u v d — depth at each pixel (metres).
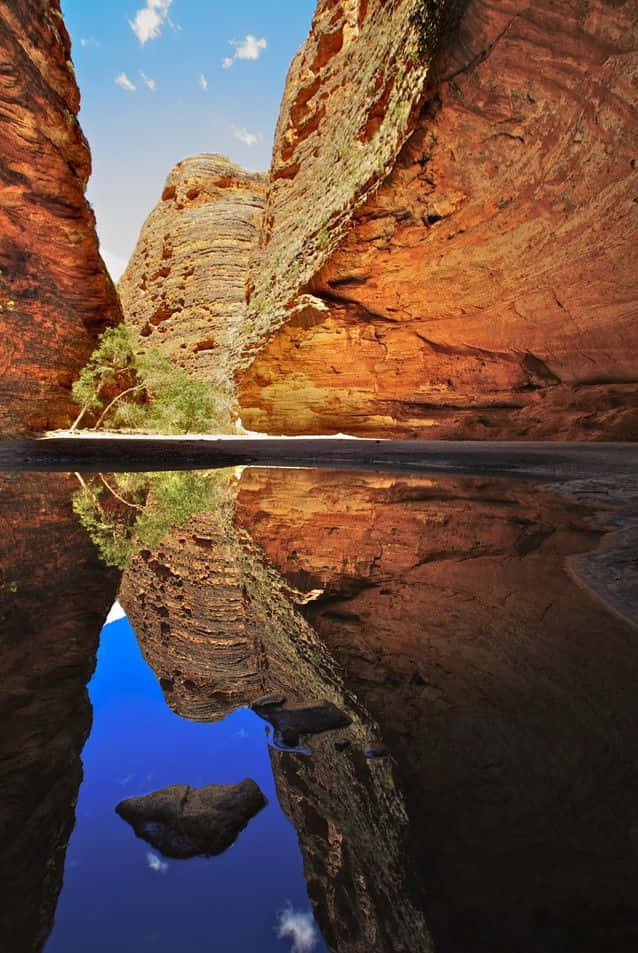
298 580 2.33
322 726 1.05
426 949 0.53
